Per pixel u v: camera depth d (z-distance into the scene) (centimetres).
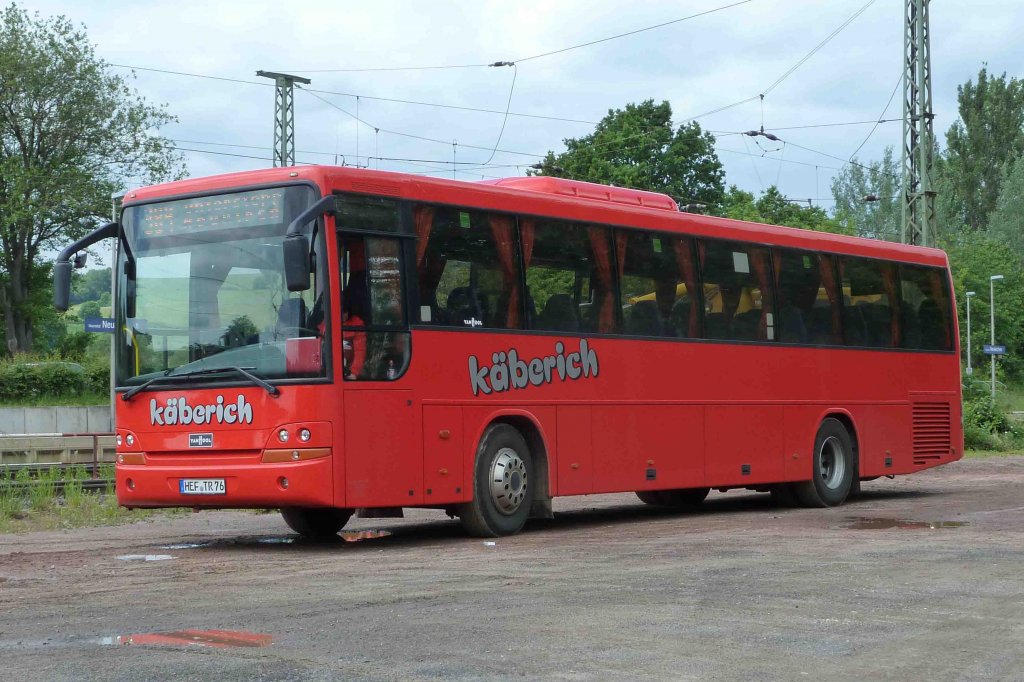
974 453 3569
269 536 1495
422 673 662
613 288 1579
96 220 6325
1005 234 10512
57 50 6172
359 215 1295
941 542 1292
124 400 1331
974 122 11325
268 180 1284
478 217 1419
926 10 3625
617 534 1442
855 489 1986
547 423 1478
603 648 732
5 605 898
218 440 1274
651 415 1616
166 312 1323
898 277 2069
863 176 11306
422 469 1329
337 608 875
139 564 1158
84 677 652
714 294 1731
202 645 739
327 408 1242
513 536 1425
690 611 859
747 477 1759
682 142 6750
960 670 680
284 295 1263
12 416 4306
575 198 1552
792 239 1875
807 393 1872
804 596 926
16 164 6094
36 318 6400
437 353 1353
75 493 1927
